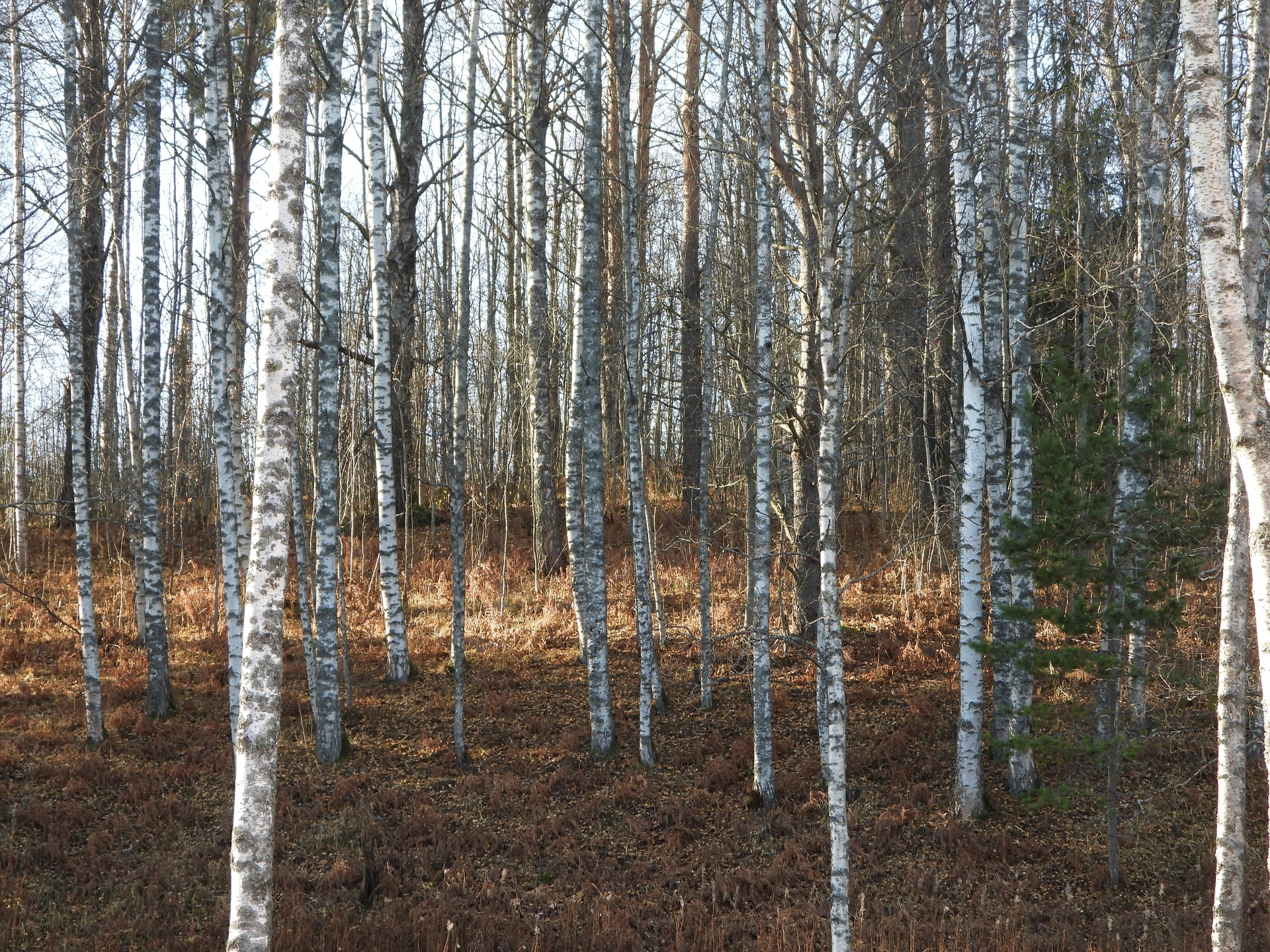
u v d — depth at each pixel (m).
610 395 22.69
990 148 10.66
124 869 9.69
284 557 5.95
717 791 11.57
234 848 5.69
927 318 13.48
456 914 8.96
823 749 11.39
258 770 5.72
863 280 10.85
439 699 14.04
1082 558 9.46
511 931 8.80
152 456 13.09
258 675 5.78
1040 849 10.30
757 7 9.55
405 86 18.61
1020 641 10.07
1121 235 14.16
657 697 13.81
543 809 11.02
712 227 13.39
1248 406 5.46
